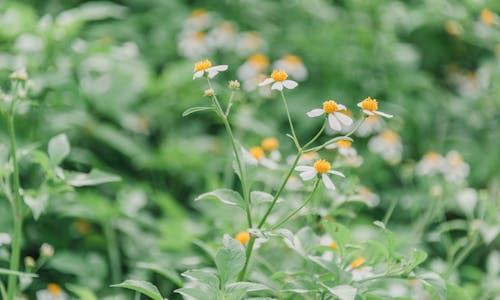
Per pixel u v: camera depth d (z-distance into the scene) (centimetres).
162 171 463
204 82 488
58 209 378
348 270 242
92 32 518
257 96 445
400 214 443
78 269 351
